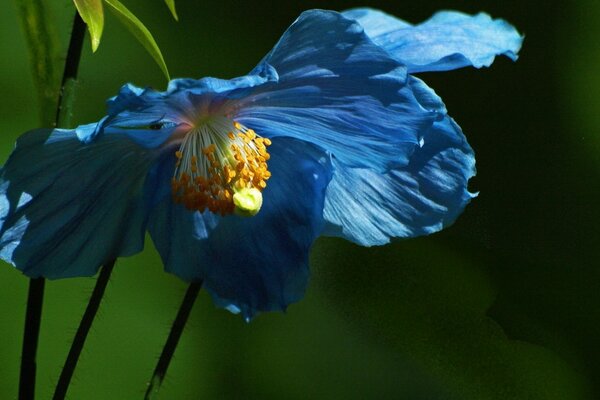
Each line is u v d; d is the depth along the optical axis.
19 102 0.78
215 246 0.58
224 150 0.58
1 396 0.77
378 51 0.55
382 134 0.57
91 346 0.77
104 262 0.57
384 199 0.58
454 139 0.58
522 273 0.62
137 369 0.77
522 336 0.62
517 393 0.77
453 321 0.78
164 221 0.58
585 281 0.62
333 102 0.56
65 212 0.57
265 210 0.58
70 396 0.77
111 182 0.57
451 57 0.57
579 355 0.62
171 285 0.78
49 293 0.77
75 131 0.55
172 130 0.57
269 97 0.57
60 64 0.56
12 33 0.78
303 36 0.55
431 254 0.78
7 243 0.56
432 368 0.78
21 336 0.77
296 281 0.58
